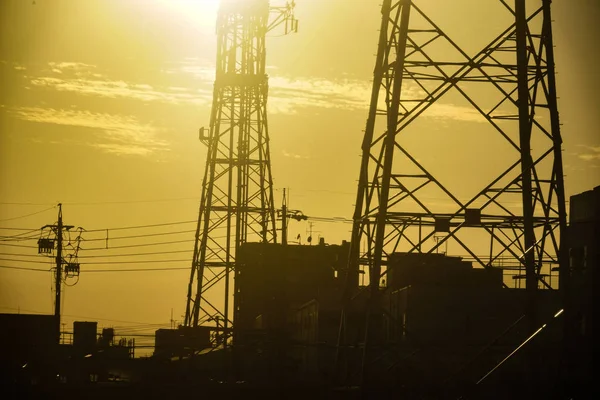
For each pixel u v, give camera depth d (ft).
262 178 450.30
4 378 355.56
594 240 267.80
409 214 244.01
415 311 354.13
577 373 263.70
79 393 326.85
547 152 248.73
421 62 247.09
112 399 324.60
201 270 441.27
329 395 271.90
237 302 449.48
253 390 317.42
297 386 314.14
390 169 240.32
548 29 252.62
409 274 386.11
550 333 311.88
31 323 433.48
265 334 378.32
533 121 251.39
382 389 249.96
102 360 401.08
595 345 261.03
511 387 273.13
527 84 250.57
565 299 245.86
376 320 361.51
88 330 466.29
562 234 246.88
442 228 245.24
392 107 241.35
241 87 433.89
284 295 444.55
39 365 371.15
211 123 443.73
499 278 386.52
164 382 336.70
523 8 251.60
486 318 352.08
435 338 351.87
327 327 393.70
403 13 244.83
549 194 250.78
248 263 463.01
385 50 257.55
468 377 308.19
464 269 386.52
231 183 444.14
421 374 287.89
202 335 432.66
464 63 248.52
